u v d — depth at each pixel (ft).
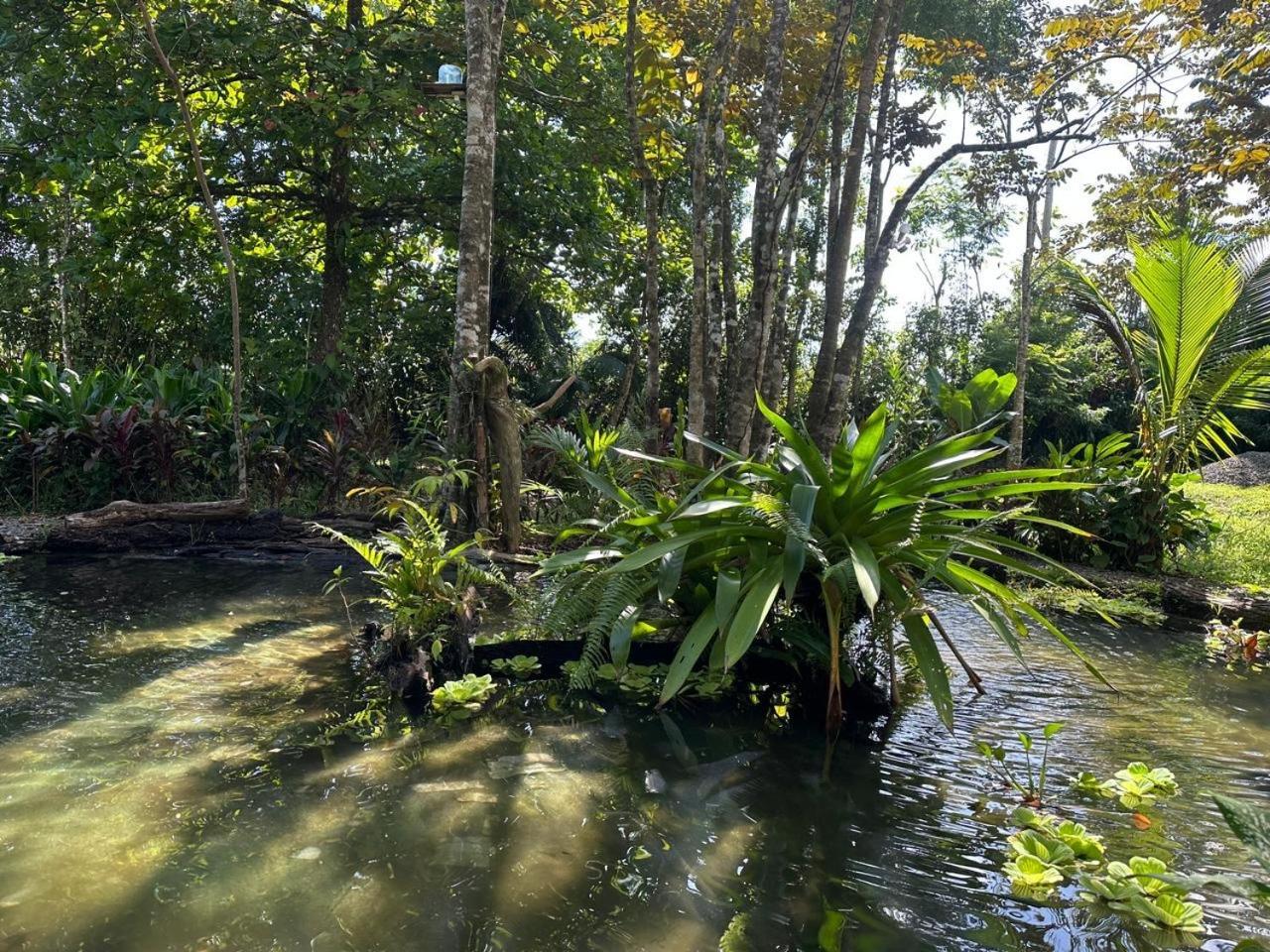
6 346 53.16
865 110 20.16
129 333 50.39
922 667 10.32
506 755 9.23
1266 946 5.99
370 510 25.49
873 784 8.73
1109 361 73.77
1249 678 13.51
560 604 12.35
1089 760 9.70
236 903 6.17
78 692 10.86
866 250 24.81
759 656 12.03
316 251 45.55
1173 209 40.68
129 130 29.22
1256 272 25.43
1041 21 37.83
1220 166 30.55
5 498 27.25
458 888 6.48
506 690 11.51
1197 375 25.11
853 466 10.78
